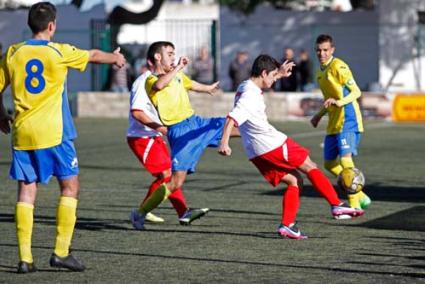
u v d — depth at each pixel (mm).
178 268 17453
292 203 20641
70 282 16312
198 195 28172
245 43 73875
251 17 73688
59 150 16984
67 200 17109
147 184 31062
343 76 24109
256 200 27062
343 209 22562
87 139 48625
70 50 16969
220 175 33438
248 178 32500
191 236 21062
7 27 71312
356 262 17875
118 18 71938
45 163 17016
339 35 68625
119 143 46438
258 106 20375
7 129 18047
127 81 68625
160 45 22312
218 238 20781
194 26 69375
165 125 22188
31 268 17078
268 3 75062
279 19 73438
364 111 60094
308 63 62062
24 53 16938
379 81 66875
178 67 21516
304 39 73000
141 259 18375
